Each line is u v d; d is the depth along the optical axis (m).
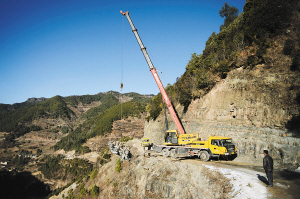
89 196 44.81
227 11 59.03
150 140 52.19
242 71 29.19
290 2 27.30
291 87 22.17
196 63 43.53
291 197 12.16
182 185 21.09
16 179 141.25
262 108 24.16
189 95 38.88
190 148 25.61
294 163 18.34
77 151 171.25
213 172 19.36
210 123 31.22
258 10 29.20
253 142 23.20
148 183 25.75
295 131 19.64
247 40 30.80
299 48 23.70
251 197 13.27
